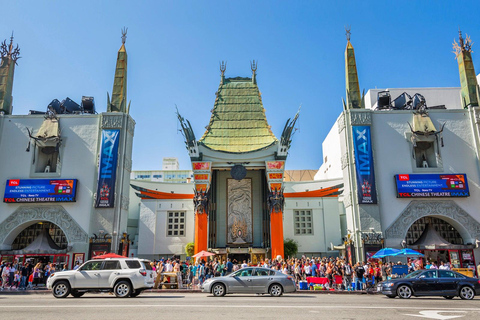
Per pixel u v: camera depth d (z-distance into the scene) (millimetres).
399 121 35906
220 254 44188
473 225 33531
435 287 19969
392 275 27422
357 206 33688
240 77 51281
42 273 32031
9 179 34344
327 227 48625
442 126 35188
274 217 42281
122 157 35375
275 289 20797
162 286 27609
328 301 17750
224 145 45750
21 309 14102
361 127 35438
